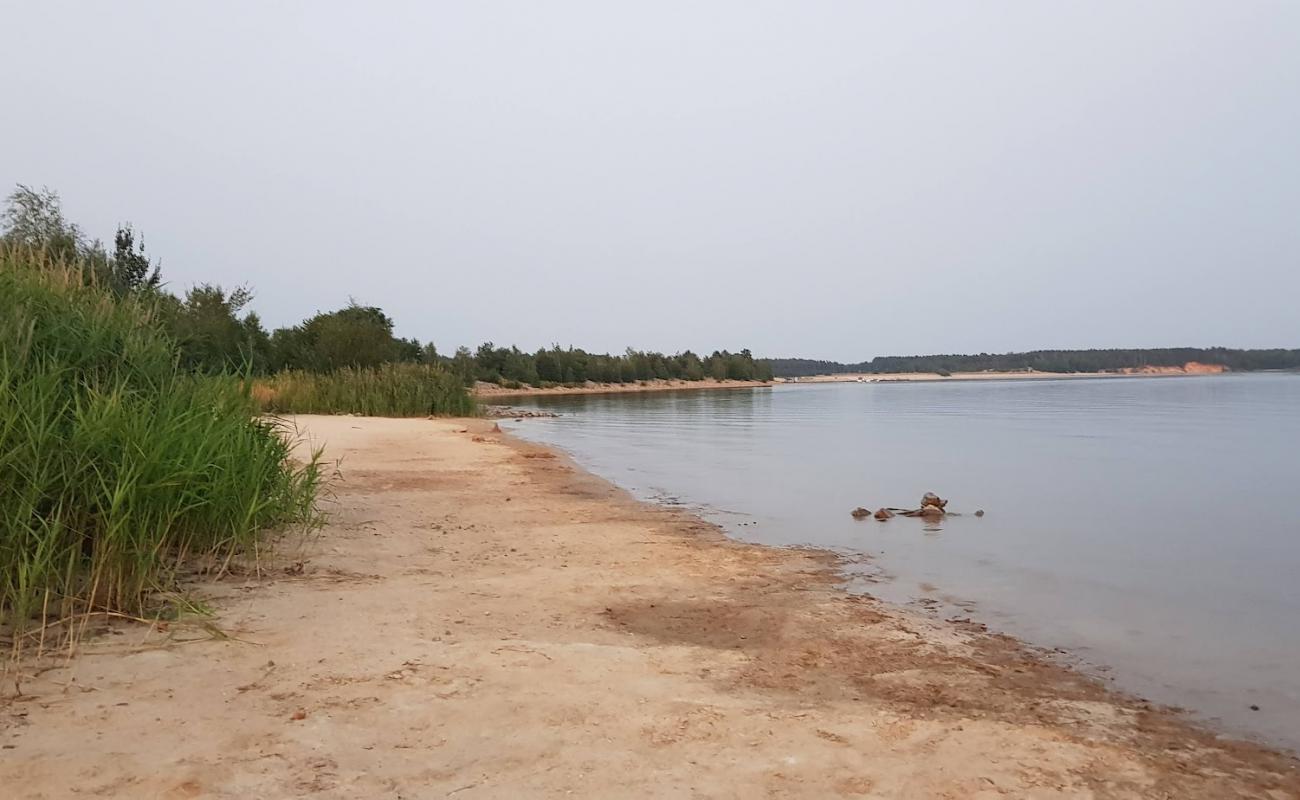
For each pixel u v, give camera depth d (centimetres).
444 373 3978
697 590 731
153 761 338
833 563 864
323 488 1210
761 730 405
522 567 792
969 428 3167
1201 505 1273
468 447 2103
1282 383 10700
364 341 4556
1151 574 820
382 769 343
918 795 342
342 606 604
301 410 3334
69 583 501
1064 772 374
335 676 451
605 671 484
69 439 554
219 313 3192
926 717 439
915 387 12031
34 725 367
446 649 510
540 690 444
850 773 360
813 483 1562
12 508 495
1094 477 1631
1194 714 466
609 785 338
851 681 501
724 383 13362
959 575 814
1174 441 2491
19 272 732
